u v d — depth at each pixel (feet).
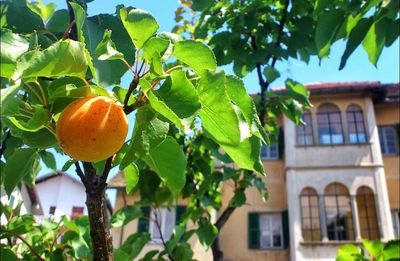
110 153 4.90
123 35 6.91
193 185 18.20
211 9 15.72
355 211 53.93
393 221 57.36
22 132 5.80
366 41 10.93
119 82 5.97
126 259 9.61
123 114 5.01
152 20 5.34
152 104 4.91
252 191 60.29
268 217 59.21
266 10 16.33
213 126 5.31
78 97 5.16
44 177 40.96
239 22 15.61
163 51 5.24
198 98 5.03
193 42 5.28
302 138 60.64
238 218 58.70
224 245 57.21
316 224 55.06
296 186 56.70
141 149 5.11
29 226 12.39
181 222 17.54
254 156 5.68
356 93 61.46
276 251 56.34
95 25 6.92
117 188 50.85
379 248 12.84
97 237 6.21
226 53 15.58
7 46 4.44
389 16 10.31
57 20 7.98
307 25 15.26
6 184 7.06
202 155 18.42
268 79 16.57
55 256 11.17
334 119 61.16
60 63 4.71
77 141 4.63
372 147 57.88
